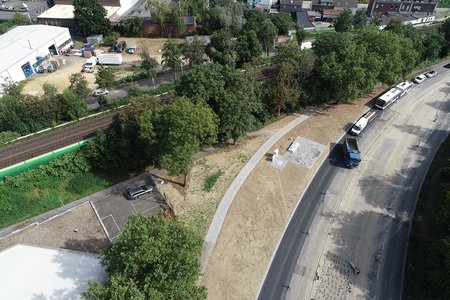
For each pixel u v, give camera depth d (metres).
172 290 33.16
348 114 75.75
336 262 45.66
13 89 73.44
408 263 45.09
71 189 58.34
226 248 47.12
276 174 59.84
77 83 76.12
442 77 90.62
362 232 49.78
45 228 46.31
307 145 66.62
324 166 61.75
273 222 51.16
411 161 62.97
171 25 116.94
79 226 46.78
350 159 59.75
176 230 37.78
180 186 58.12
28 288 37.59
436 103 79.75
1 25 116.94
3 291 37.25
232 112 60.84
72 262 40.56
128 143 58.22
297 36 107.62
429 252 44.44
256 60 89.00
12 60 88.69
